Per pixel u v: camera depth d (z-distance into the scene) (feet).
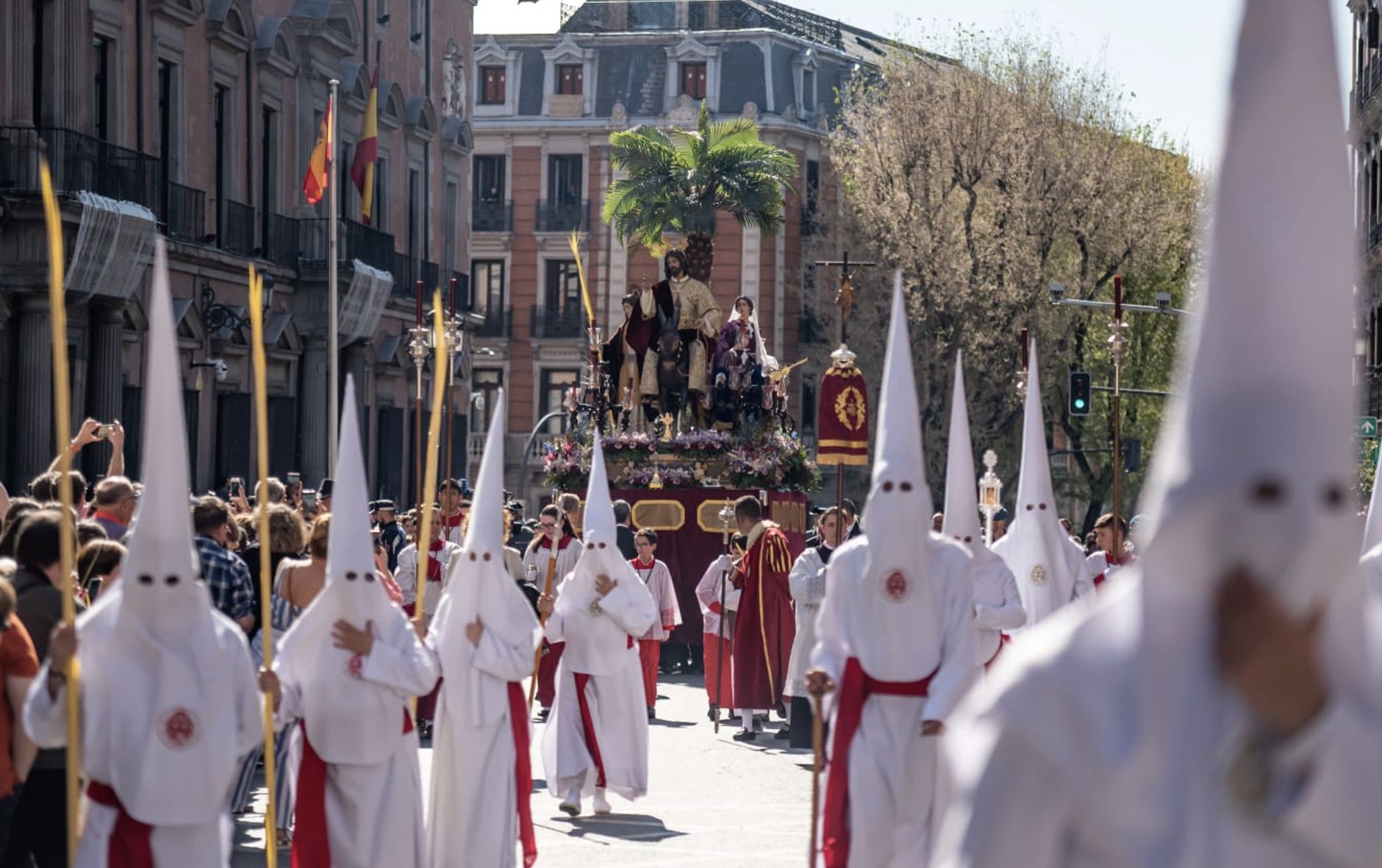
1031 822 11.22
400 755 34.73
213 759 27.14
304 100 155.43
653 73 261.85
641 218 208.44
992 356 189.37
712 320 105.81
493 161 264.93
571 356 260.83
